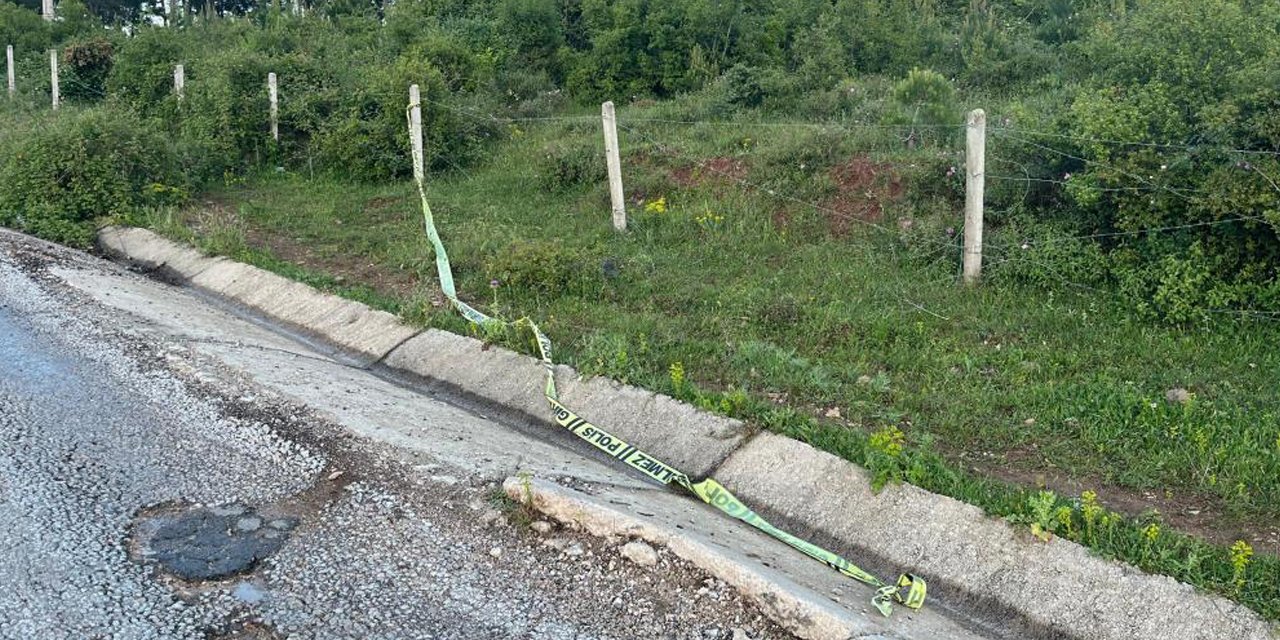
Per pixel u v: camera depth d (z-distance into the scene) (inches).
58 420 247.6
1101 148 319.6
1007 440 248.1
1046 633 187.9
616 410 273.6
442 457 233.0
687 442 255.4
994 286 335.0
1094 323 306.0
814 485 230.5
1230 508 212.5
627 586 186.4
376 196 519.5
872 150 429.7
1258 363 273.6
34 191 482.0
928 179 391.2
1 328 315.0
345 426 247.6
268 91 603.8
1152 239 312.7
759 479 238.1
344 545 197.8
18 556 185.6
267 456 234.7
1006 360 286.8
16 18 1019.3
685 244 402.0
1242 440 234.4
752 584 180.2
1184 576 187.3
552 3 714.2
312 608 176.7
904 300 330.0
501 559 194.7
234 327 346.0
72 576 181.2
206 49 776.9
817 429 246.8
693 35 638.5
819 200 412.2
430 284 379.9
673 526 203.6
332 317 361.1
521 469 230.1
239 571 187.5
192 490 217.8
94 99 813.2
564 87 675.4
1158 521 207.8
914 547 209.9
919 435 249.8
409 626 173.2
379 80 578.6
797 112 542.3
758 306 332.2
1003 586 197.2
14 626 165.5
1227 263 301.4
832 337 311.7
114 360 291.4
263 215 491.8
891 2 647.8
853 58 613.9
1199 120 311.1
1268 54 305.1
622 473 249.8
